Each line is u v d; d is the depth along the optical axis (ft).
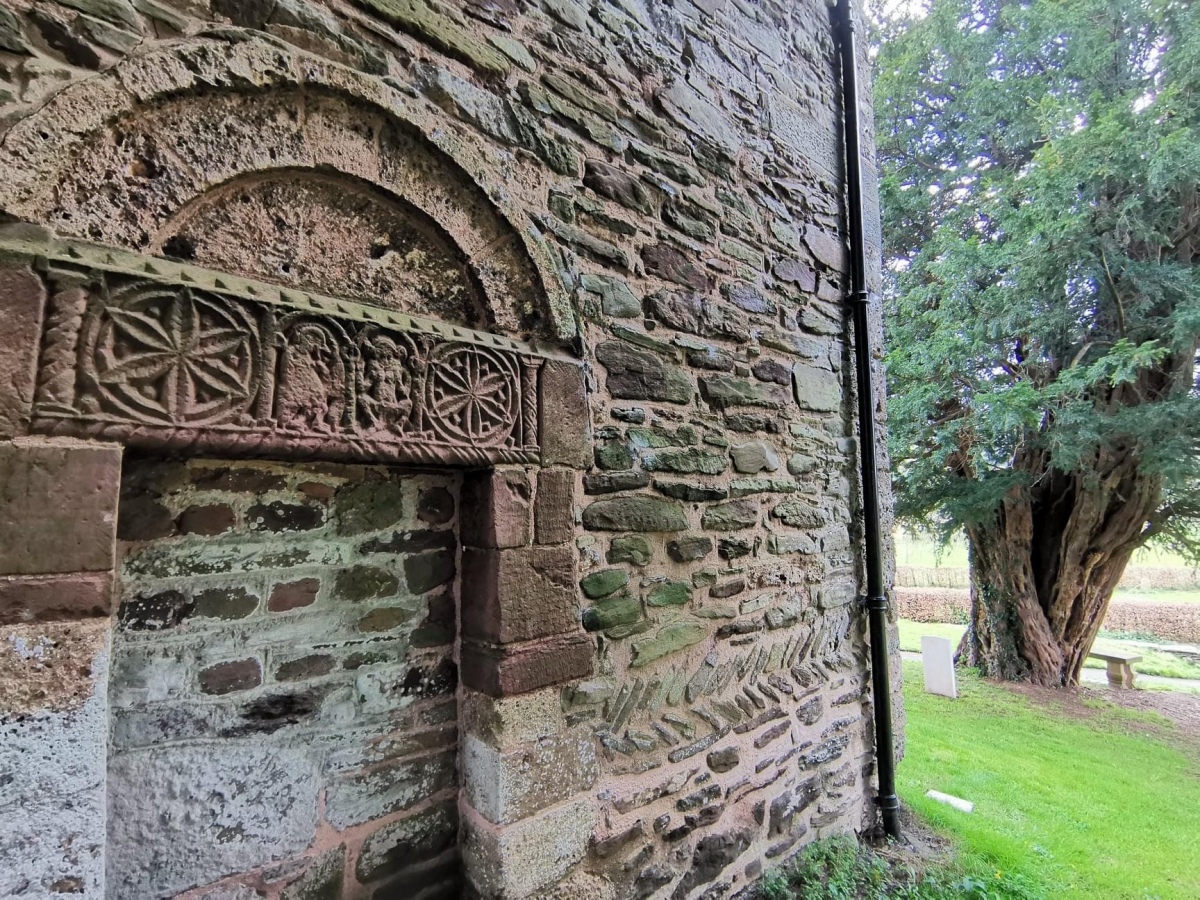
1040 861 8.46
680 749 5.86
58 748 2.84
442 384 4.37
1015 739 14.92
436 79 4.64
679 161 6.66
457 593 4.86
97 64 3.27
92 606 2.97
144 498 3.52
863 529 8.91
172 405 3.26
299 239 3.95
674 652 5.95
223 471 3.81
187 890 3.47
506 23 5.22
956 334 17.07
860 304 9.05
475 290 4.79
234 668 3.76
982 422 16.48
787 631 7.37
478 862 4.46
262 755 3.80
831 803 7.70
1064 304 16.31
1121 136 14.05
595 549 5.41
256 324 3.58
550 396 5.02
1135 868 8.46
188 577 3.64
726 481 6.76
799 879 6.85
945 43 20.12
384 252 4.34
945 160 21.63
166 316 3.29
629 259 5.99
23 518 2.82
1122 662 21.25
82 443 3.00
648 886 5.39
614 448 5.65
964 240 17.87
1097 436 15.43
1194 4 15.16
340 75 3.96
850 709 8.28
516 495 4.72
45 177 3.01
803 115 8.74
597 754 5.15
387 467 4.50
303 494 4.12
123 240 3.23
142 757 3.40
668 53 6.70
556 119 5.49
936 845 8.47
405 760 4.43
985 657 22.22
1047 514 20.71
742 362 7.18
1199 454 14.96
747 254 7.43
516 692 4.53
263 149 3.72
